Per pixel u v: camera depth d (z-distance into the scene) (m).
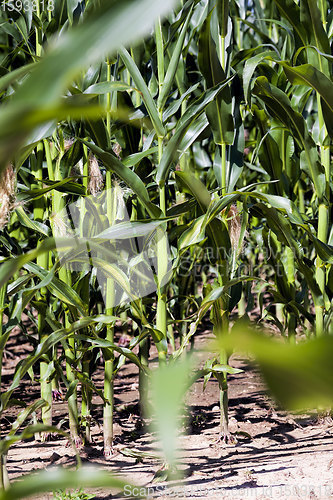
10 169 1.46
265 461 2.26
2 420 3.07
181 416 2.86
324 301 2.72
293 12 2.49
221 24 2.43
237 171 2.53
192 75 3.65
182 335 3.27
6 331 1.75
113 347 2.12
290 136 2.85
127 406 3.23
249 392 3.49
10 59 2.71
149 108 2.11
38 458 2.42
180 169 2.80
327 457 2.23
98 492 2.02
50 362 2.56
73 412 2.56
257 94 2.56
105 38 0.22
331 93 2.26
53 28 2.60
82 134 2.35
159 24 2.18
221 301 2.40
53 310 2.73
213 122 2.37
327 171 2.66
